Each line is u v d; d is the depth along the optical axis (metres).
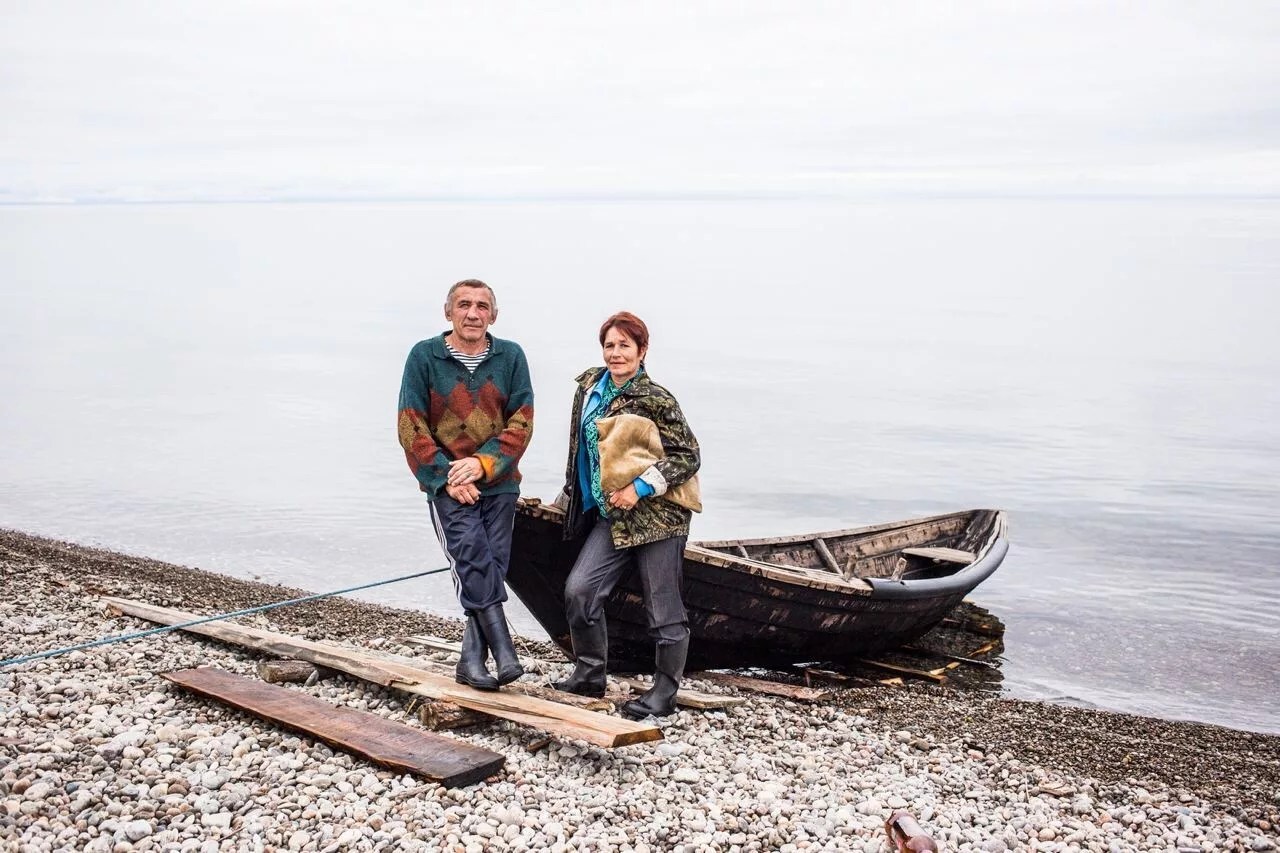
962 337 55.47
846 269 137.75
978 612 12.83
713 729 7.03
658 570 6.62
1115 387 36.81
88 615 8.77
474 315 6.18
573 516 6.78
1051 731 8.44
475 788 5.40
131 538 15.56
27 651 7.50
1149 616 12.87
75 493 18.45
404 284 95.75
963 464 23.45
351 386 34.06
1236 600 13.62
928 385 37.00
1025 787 6.69
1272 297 89.62
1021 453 24.78
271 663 7.08
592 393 6.62
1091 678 10.58
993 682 10.22
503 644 6.37
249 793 5.14
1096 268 142.62
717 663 8.97
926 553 11.18
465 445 6.32
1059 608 13.15
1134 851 5.64
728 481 21.50
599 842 4.94
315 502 18.11
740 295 87.56
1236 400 33.75
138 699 6.41
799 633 9.06
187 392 32.31
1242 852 5.83
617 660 8.45
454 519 6.27
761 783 6.05
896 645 10.40
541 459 22.52
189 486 19.19
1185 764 7.81
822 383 37.22
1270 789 7.31
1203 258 178.12
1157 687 10.41
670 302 77.50
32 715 5.97
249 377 36.03
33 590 9.90
